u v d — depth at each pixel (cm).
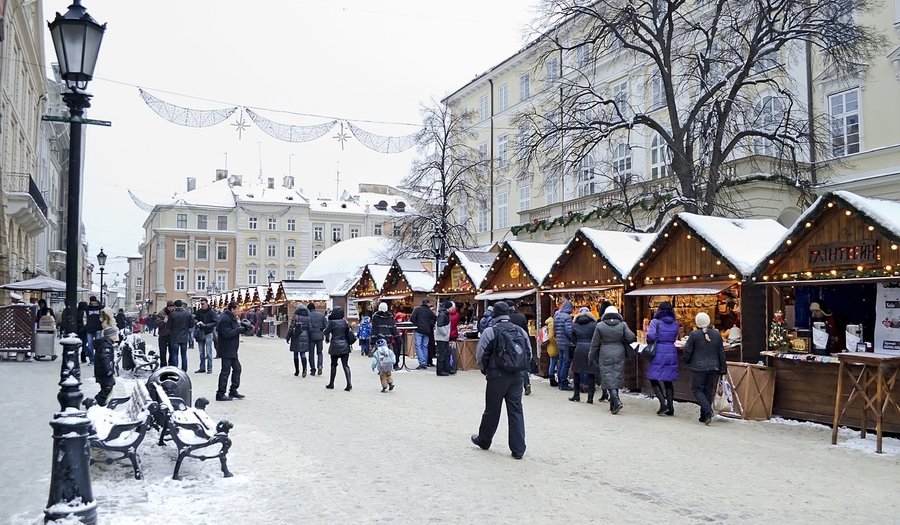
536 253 1948
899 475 766
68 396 555
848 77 2331
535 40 2492
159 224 8431
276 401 1267
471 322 2209
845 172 2445
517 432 822
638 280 1507
